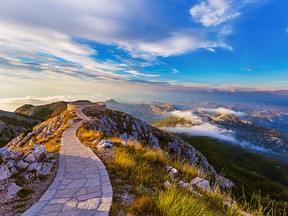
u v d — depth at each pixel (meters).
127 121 56.31
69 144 15.73
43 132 36.12
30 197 6.69
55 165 9.95
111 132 33.75
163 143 57.00
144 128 58.72
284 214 5.91
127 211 5.52
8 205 6.11
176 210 5.21
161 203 5.55
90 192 6.85
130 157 10.43
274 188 84.50
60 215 5.46
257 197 6.62
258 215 6.07
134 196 6.54
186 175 10.28
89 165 9.95
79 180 7.99
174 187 6.66
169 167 10.57
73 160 10.84
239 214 6.16
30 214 5.53
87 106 60.78
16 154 9.62
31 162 9.22
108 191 6.89
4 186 7.07
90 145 15.13
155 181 7.88
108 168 9.41
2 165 8.34
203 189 8.27
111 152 12.67
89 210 5.66
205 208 5.81
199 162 59.28
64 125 33.41
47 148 15.18
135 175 8.27
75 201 6.22
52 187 7.34
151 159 11.30
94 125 31.61
